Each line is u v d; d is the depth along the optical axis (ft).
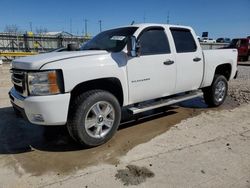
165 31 15.90
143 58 14.24
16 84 12.74
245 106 20.94
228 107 20.65
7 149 12.92
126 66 13.56
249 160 11.34
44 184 9.71
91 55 12.66
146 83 14.55
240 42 72.84
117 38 14.74
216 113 18.80
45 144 13.47
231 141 13.46
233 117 17.75
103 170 10.62
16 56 70.95
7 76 39.83
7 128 15.90
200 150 12.35
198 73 17.84
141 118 17.54
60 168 10.89
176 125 16.07
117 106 13.39
